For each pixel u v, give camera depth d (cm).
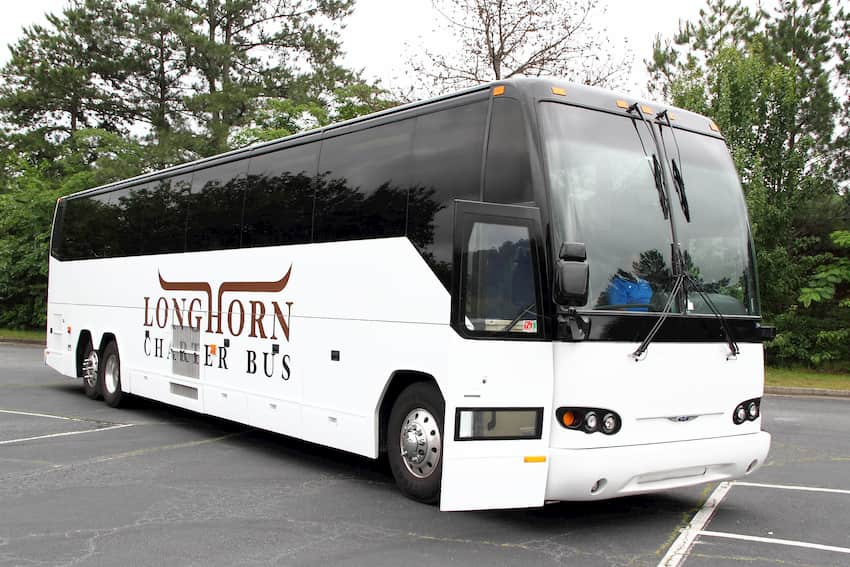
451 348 598
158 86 3809
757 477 843
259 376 925
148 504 687
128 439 1011
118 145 3166
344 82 3631
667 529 631
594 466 573
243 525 626
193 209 1091
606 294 596
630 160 648
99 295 1353
